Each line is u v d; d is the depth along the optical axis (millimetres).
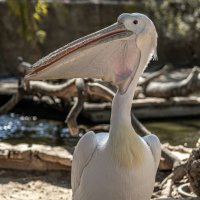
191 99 14883
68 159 8312
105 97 10508
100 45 5004
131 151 4996
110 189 5070
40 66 4949
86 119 13844
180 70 23578
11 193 7520
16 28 23078
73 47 4980
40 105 14914
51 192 7672
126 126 4992
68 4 24250
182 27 26188
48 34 23891
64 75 5062
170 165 8312
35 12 19656
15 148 8688
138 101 14320
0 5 22828
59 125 13531
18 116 14742
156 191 7781
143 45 5020
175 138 12039
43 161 8477
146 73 22484
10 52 23047
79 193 5309
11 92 15688
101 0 26297
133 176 5023
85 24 24703
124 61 5062
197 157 6688
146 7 26172
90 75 5117
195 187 6680
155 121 14359
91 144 5172
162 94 14586
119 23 5020
